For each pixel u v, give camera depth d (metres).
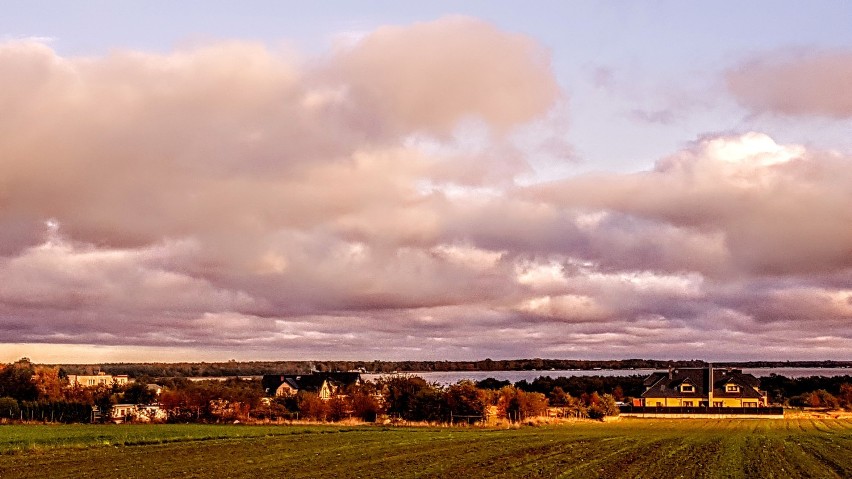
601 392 165.38
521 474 38.94
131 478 37.31
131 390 132.62
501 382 166.50
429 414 98.12
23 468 41.28
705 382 152.38
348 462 44.53
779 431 87.06
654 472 40.34
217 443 57.59
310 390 153.12
